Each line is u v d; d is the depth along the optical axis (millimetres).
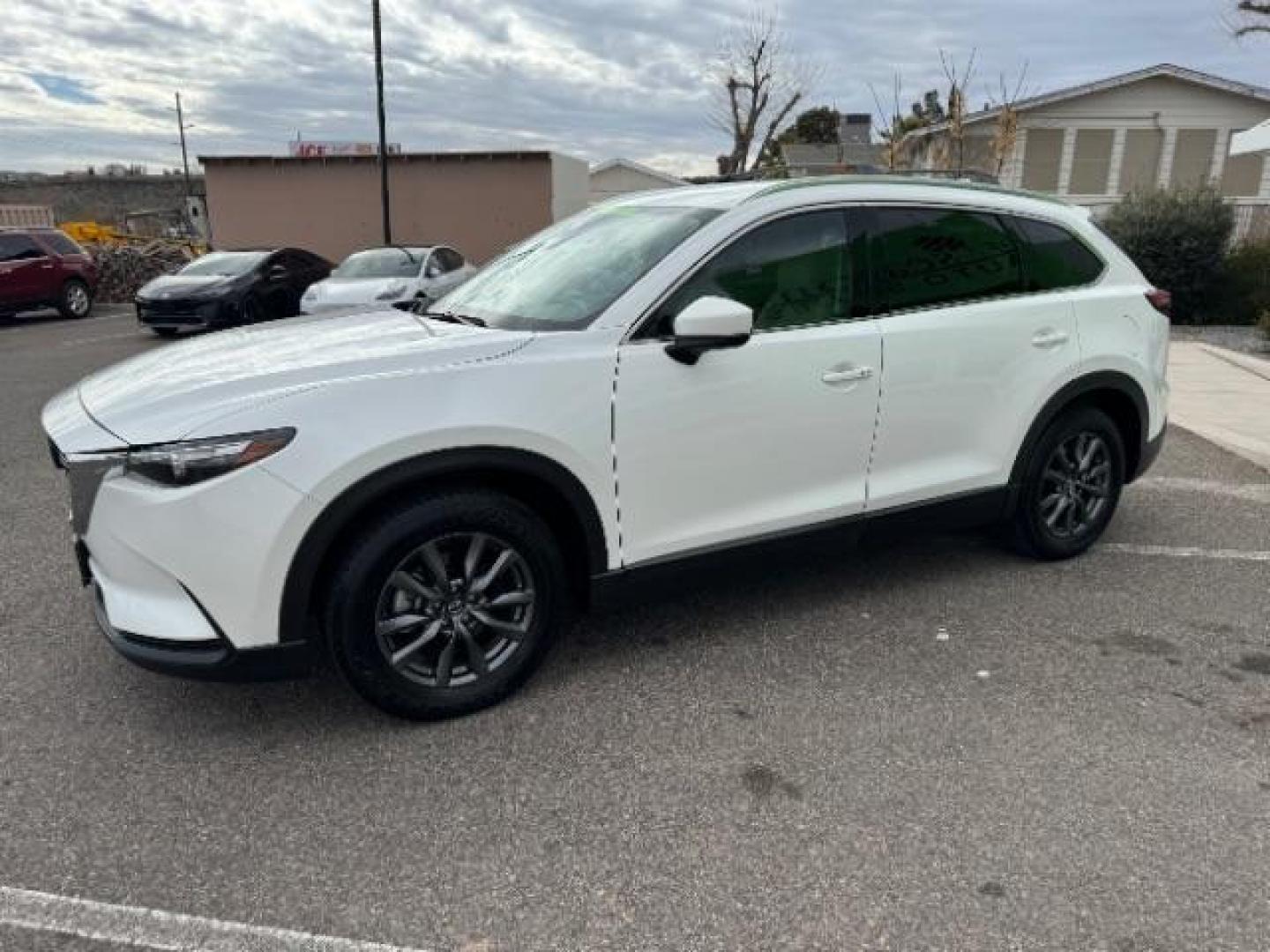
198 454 2639
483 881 2369
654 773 2818
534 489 3139
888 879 2367
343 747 2955
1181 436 7074
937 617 3879
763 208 3432
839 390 3529
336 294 12328
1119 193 23344
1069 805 2652
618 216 3893
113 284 20719
